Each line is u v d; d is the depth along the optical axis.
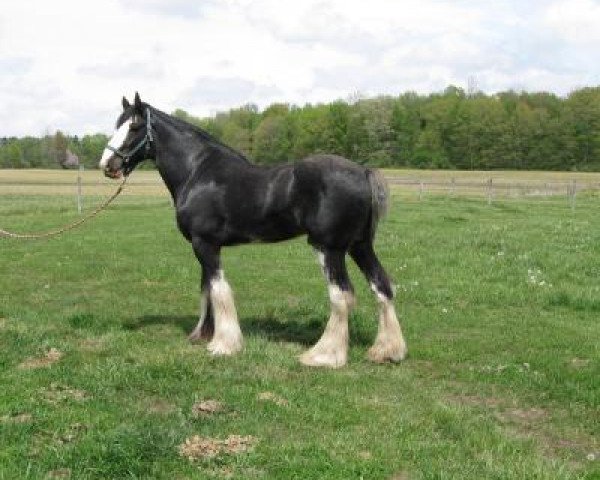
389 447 4.29
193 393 5.11
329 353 5.93
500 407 5.20
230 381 5.41
